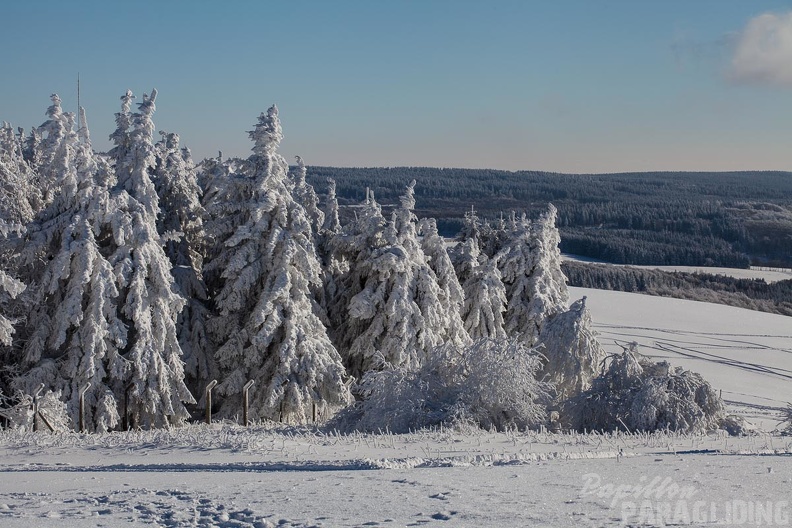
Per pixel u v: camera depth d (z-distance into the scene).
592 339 28.97
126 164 30.89
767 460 12.05
